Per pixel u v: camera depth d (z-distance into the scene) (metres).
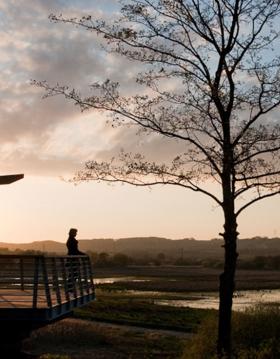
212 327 22.64
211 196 19.81
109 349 28.12
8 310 17.55
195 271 185.62
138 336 31.89
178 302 64.12
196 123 19.66
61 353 26.64
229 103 19.50
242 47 19.64
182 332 34.28
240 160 19.27
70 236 25.03
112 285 96.38
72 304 21.77
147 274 160.50
